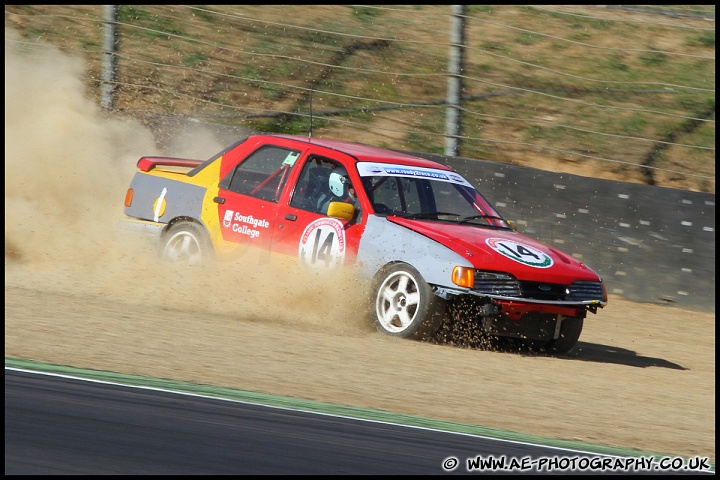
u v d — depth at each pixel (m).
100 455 17.11
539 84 60.81
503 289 30.81
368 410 22.03
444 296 30.55
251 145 36.19
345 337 30.67
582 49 63.94
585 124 57.91
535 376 28.28
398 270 31.56
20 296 31.34
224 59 61.75
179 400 21.14
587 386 27.69
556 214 44.28
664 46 64.62
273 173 35.19
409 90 60.41
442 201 34.62
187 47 62.16
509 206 45.03
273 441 18.83
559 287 31.75
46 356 23.94
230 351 26.77
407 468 17.91
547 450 19.95
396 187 33.81
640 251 43.12
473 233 32.34
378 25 66.06
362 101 59.53
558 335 32.06
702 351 35.94
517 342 34.00
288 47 63.22
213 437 18.73
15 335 25.78
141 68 59.34
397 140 56.59
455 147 47.00
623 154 55.75
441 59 63.19
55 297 31.83
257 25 65.06
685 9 71.12
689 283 42.31
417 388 24.83
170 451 17.67
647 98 60.00
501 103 59.19
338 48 63.50
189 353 26.00
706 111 59.00
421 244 31.38
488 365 28.98
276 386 23.53
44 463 16.45
